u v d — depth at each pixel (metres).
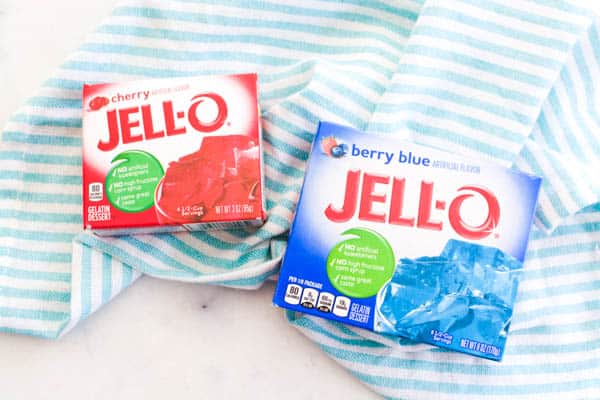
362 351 0.64
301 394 0.65
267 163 0.65
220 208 0.58
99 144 0.60
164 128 0.60
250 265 0.64
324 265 0.57
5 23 0.72
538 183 0.59
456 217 0.58
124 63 0.67
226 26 0.68
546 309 0.65
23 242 0.65
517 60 0.64
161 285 0.67
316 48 0.70
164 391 0.65
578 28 0.64
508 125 0.63
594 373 0.64
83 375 0.65
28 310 0.64
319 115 0.64
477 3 0.65
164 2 0.67
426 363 0.64
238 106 0.60
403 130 0.64
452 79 0.64
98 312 0.66
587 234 0.67
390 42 0.69
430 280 0.57
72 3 0.72
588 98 0.70
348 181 0.59
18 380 0.65
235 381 0.65
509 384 0.64
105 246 0.63
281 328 0.66
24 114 0.65
